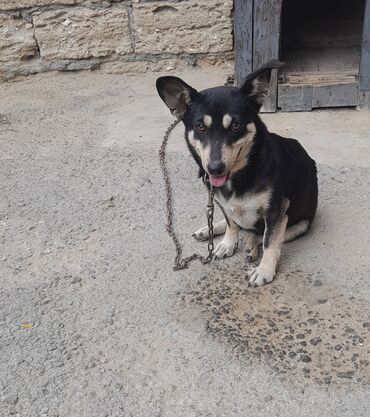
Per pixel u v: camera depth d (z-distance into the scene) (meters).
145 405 0.74
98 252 1.06
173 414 0.72
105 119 1.60
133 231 1.11
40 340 0.85
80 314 0.90
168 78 0.90
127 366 0.80
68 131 1.55
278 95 1.55
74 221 1.16
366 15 1.42
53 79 1.90
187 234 1.09
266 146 0.90
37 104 1.72
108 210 1.19
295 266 0.98
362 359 0.78
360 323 0.85
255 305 0.90
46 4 1.81
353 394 0.73
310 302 0.89
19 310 0.92
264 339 0.83
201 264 1.00
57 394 0.76
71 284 0.98
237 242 1.03
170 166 1.34
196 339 0.84
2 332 0.87
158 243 1.07
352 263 0.98
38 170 1.36
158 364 0.80
